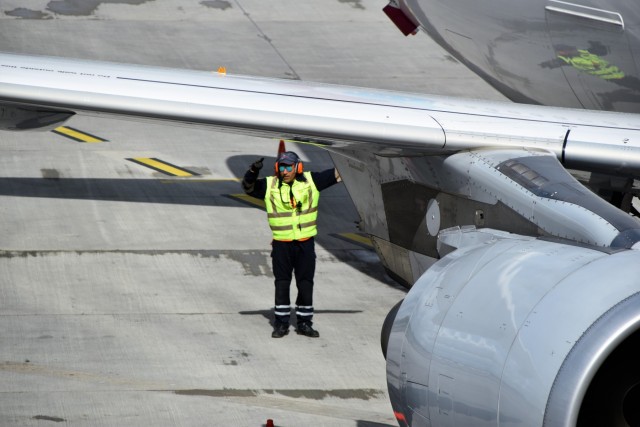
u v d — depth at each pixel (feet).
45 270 145.48
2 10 276.62
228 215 169.89
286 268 129.18
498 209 104.78
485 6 142.72
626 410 74.54
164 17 280.51
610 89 138.31
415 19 164.55
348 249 160.97
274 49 261.24
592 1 131.13
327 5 299.79
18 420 106.01
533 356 71.77
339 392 116.98
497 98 236.02
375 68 252.21
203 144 204.13
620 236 88.22
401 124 117.29
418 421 82.17
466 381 76.23
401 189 124.36
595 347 69.77
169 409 110.22
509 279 77.36
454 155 113.70
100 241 156.15
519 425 72.18
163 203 172.96
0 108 127.54
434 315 80.33
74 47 253.24
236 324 132.98
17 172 182.19
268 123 119.14
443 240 107.04
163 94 122.62
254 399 114.01
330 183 128.47
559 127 121.19
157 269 148.25
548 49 139.95
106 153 195.00
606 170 118.11
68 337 126.52
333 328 133.59
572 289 73.31
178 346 125.90
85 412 108.58
